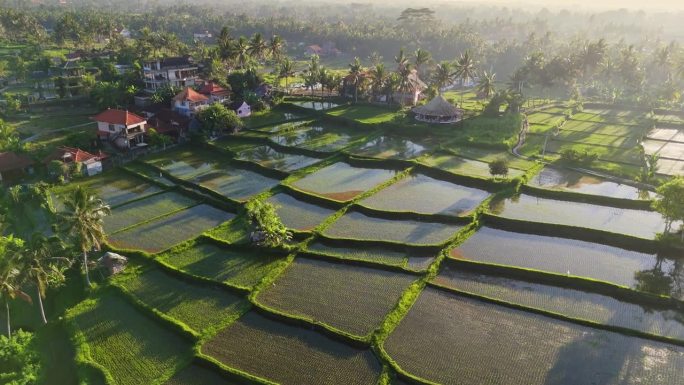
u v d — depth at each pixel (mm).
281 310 56031
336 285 61094
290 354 49688
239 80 155000
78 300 60094
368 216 79688
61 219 58625
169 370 47875
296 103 157125
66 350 51938
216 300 58656
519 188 88688
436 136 124125
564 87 188750
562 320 53938
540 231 74125
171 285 62031
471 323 53688
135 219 79875
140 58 181875
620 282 60875
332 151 111000
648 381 45250
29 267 51406
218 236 72500
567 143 117562
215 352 50062
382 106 150500
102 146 113875
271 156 110250
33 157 100250
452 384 45188
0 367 47938
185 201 87188
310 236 71938
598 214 79500
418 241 70562
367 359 48875
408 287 59625
